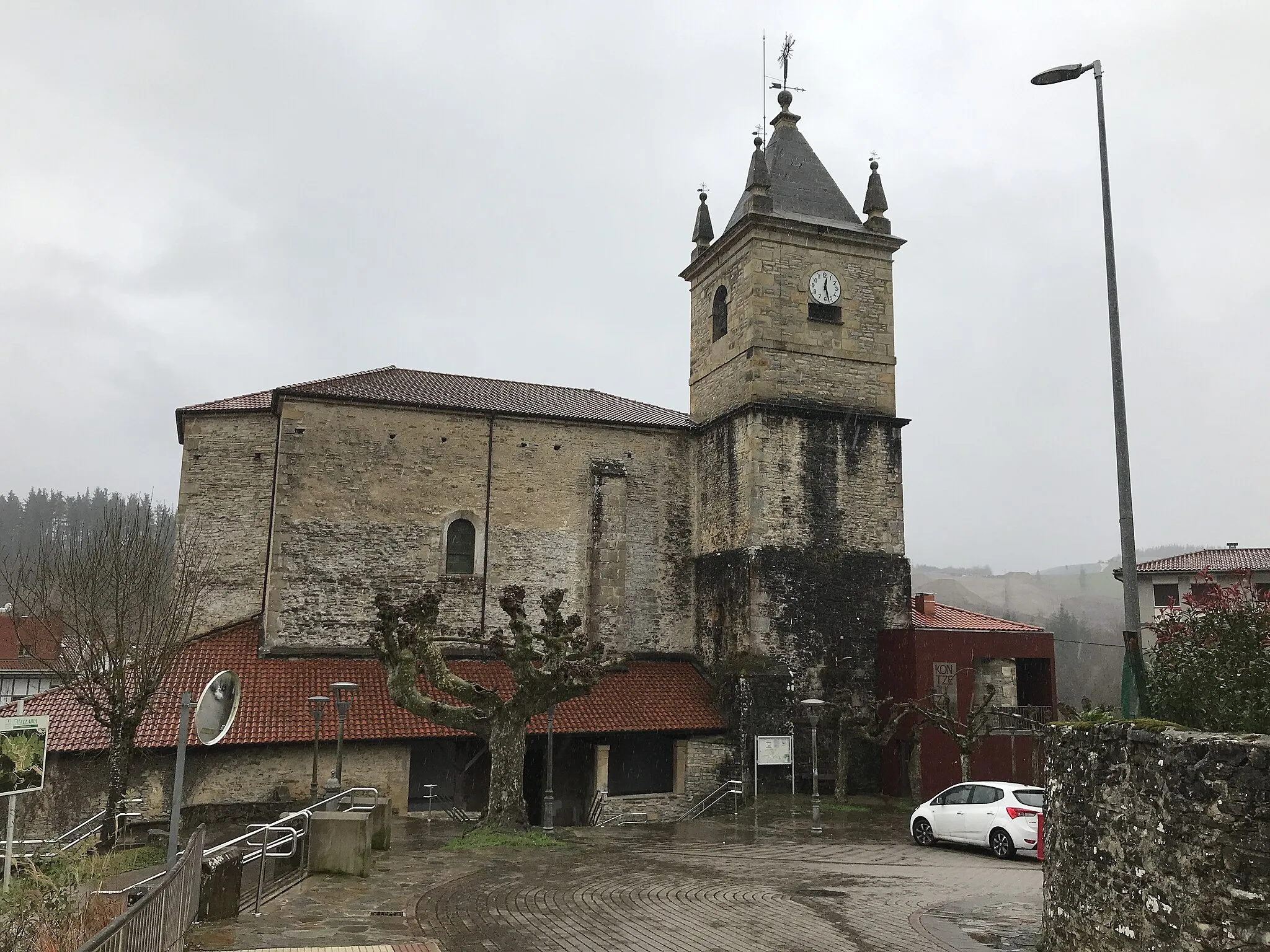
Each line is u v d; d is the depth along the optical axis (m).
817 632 27.66
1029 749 27.14
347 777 23.06
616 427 30.39
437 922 12.10
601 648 21.47
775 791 25.97
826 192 31.75
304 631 25.77
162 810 21.39
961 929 12.01
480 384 32.56
